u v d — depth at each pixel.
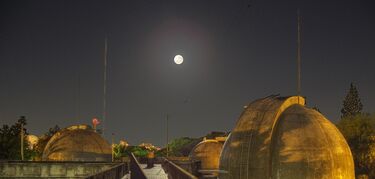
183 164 52.44
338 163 26.17
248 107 29.14
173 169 29.36
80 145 49.66
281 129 26.83
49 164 40.84
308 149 25.91
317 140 26.25
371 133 66.62
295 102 28.66
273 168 26.05
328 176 25.66
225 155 28.25
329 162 25.86
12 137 59.88
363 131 67.31
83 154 49.19
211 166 67.19
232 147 27.64
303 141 26.16
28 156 61.72
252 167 26.20
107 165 40.59
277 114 27.05
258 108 28.30
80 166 40.78
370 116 69.50
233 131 28.53
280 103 27.70
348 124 70.00
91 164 40.75
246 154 26.58
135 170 41.03
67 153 48.69
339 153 26.53
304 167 25.58
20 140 60.41
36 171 40.75
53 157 48.50
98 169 40.56
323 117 28.33
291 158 25.80
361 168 63.59
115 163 40.56
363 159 63.69
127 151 105.38
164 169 48.91
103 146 51.44
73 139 50.12
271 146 26.39
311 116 27.55
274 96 29.23
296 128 26.69
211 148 68.44
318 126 27.00
